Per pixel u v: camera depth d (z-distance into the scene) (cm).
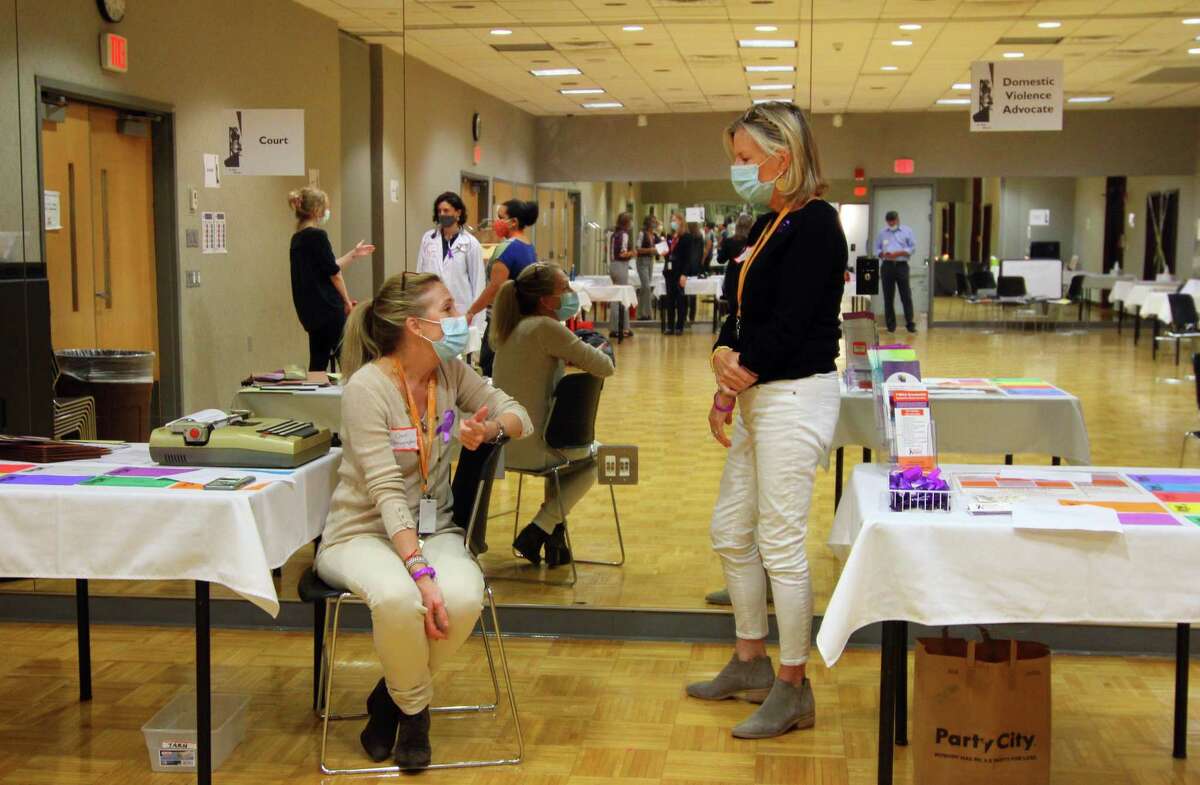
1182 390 457
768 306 331
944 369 482
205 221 504
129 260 502
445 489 339
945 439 432
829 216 326
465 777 312
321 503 329
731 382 333
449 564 316
